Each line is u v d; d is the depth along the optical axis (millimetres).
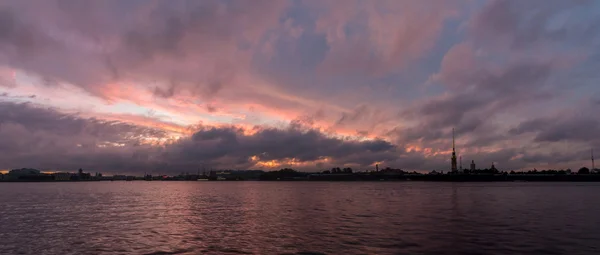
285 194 173250
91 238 48156
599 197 130625
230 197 148250
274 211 82750
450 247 39844
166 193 194875
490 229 52156
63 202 120312
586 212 75500
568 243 41812
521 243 41844
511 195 147875
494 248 39344
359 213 75938
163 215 76000
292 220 64812
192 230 54125
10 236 50250
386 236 46688
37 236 50156
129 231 53875
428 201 112562
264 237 47219
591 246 40125
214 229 54844
